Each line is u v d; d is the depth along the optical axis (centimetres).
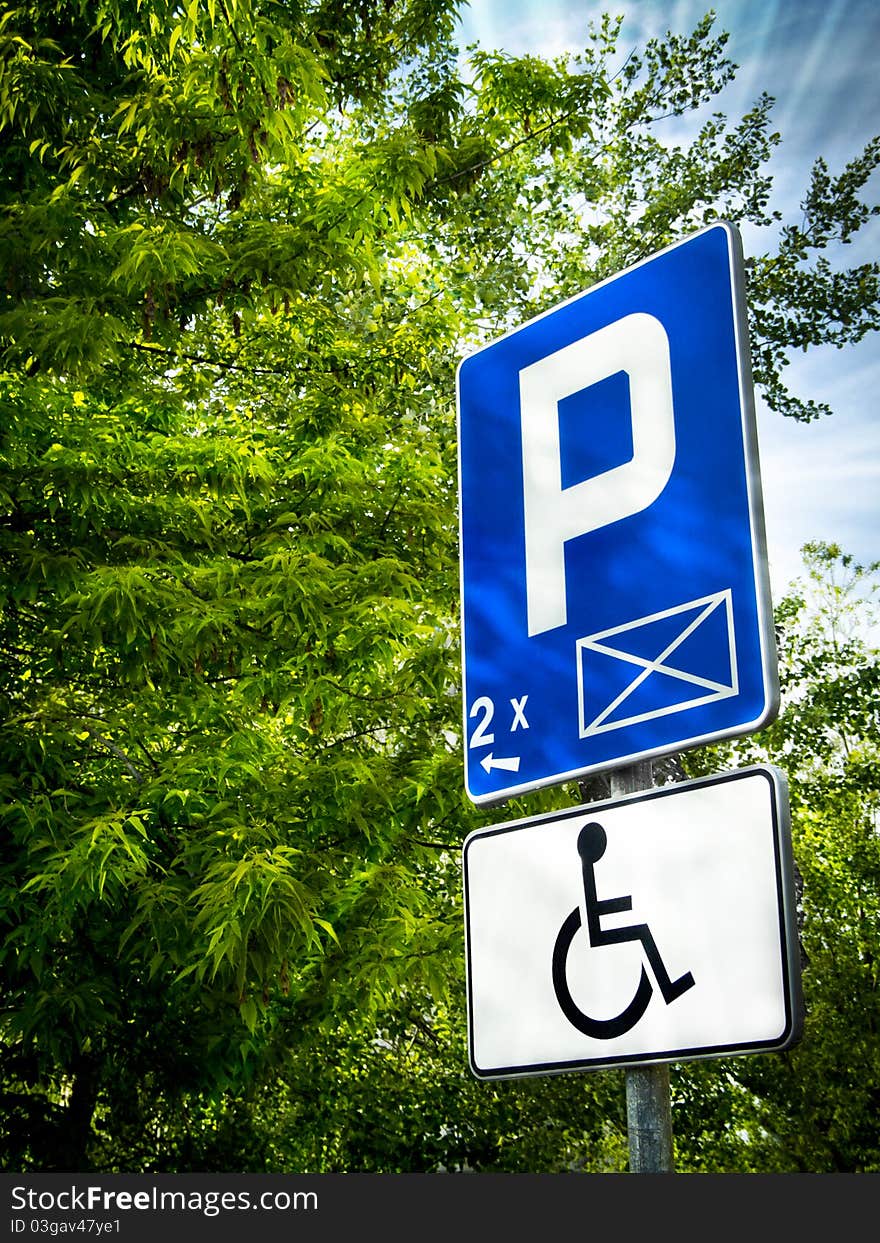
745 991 115
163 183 621
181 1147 846
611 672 138
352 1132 1025
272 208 651
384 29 776
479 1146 1052
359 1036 999
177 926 501
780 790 118
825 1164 1094
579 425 149
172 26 570
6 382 546
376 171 612
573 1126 1051
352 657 564
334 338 725
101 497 552
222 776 535
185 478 586
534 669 147
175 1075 623
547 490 151
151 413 619
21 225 569
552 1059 130
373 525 657
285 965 457
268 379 717
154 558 556
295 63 547
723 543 129
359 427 676
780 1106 1120
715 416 134
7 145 618
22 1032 533
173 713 596
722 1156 1122
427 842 614
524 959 136
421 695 621
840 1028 1099
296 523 625
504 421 160
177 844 551
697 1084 1084
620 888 129
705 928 120
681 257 143
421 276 881
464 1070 1052
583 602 143
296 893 446
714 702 126
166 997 571
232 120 574
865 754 1205
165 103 573
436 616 654
